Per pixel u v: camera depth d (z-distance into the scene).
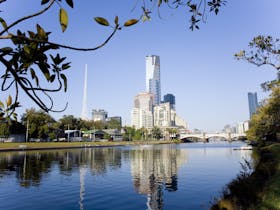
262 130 56.03
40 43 1.66
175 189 21.28
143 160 48.34
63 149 83.19
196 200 17.52
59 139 125.94
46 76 1.79
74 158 50.47
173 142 184.62
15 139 92.81
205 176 28.44
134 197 18.28
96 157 54.28
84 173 29.88
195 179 26.38
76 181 24.28
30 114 91.62
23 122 93.31
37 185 22.03
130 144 143.75
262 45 11.97
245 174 17.64
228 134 180.25
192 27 3.95
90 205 16.11
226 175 29.08
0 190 19.97
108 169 34.16
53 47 1.69
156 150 87.44
